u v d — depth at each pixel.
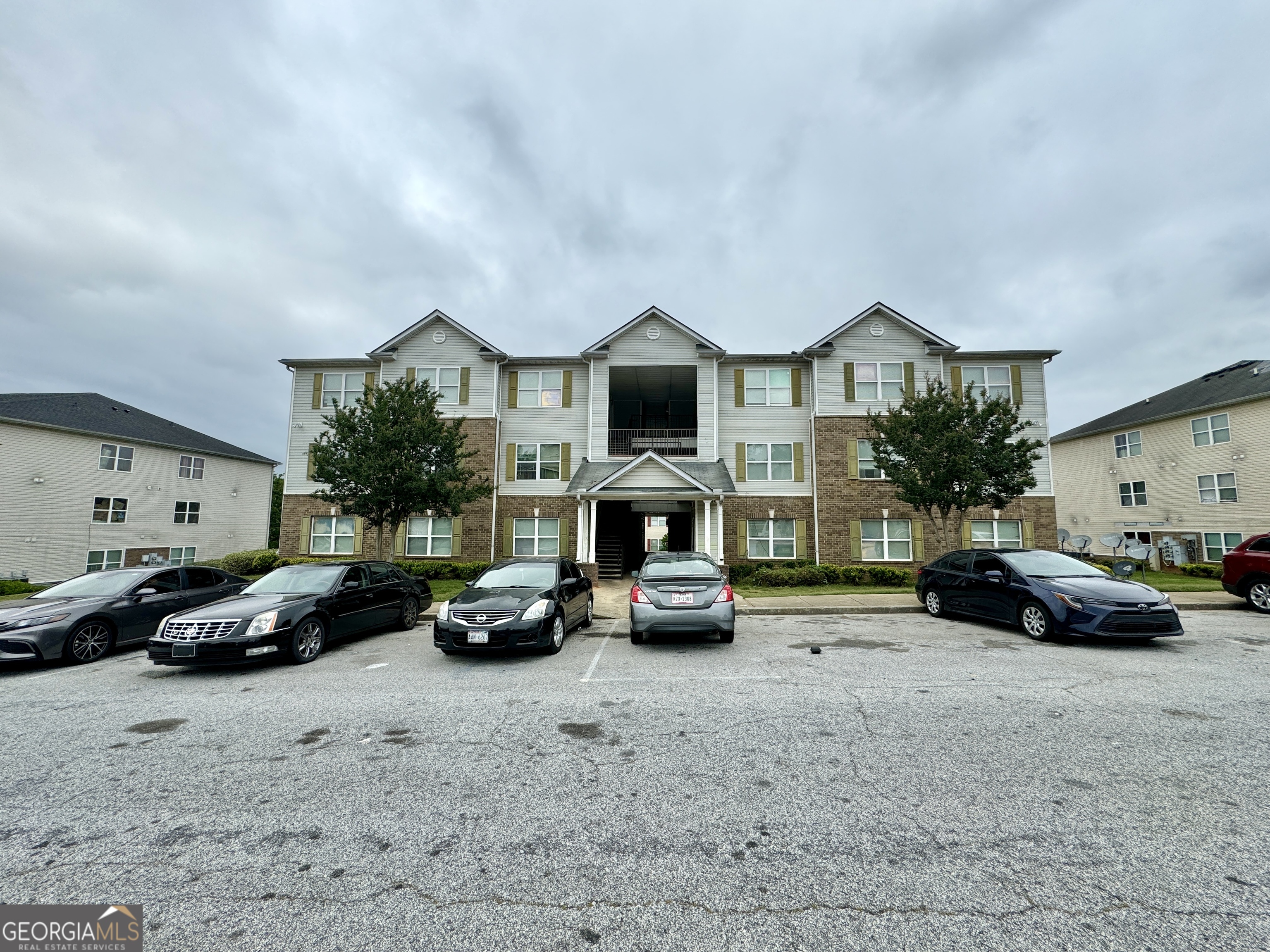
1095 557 23.12
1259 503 21.31
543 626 7.96
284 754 4.54
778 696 5.97
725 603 8.51
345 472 14.41
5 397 23.67
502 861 3.00
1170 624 7.96
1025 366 20.38
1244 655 7.64
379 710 5.65
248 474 31.83
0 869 2.97
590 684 6.59
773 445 21.08
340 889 2.77
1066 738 4.67
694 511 21.42
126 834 3.31
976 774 4.00
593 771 4.12
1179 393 26.62
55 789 3.93
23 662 8.23
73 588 9.22
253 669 7.59
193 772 4.20
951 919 2.50
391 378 21.47
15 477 21.52
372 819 3.46
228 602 8.12
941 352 20.20
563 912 2.58
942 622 10.96
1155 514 25.58
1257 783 3.81
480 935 2.44
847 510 20.09
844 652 8.21
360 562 10.05
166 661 7.25
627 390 24.77
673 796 3.72
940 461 15.04
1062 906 2.58
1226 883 2.73
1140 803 3.55
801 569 17.56
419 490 14.64
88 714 5.64
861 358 20.72
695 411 26.36
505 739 4.81
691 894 2.70
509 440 21.56
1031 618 8.93
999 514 19.83
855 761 4.26
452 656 8.34
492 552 20.86
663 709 5.58
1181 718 5.12
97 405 26.81
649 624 8.41
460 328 21.42
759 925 2.48
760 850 3.07
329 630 8.50
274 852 3.10
